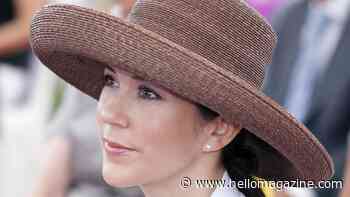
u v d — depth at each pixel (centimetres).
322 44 853
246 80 498
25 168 937
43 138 908
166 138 485
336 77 834
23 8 1030
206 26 486
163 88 479
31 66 1008
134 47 450
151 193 508
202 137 498
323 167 511
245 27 495
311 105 839
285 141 488
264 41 505
